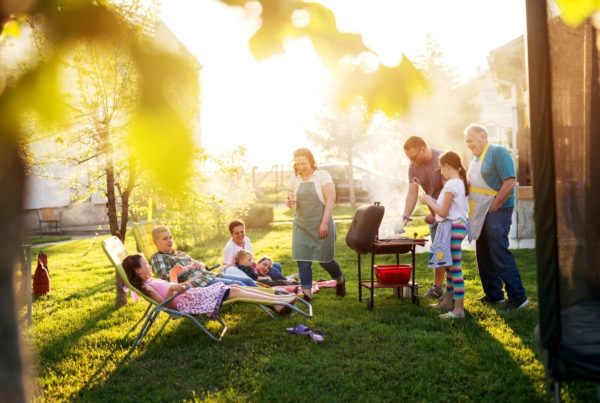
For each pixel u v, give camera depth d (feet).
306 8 2.49
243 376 13.73
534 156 9.72
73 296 24.88
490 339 15.93
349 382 13.17
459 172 18.57
